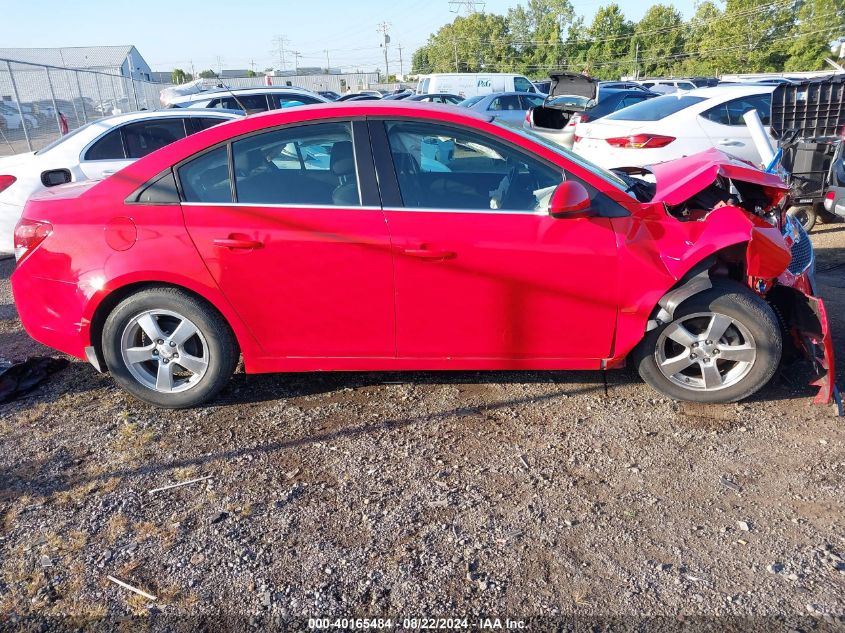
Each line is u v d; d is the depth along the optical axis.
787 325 3.73
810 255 3.96
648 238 3.31
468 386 3.88
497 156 3.38
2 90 16.28
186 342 3.54
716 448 3.20
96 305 3.41
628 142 7.38
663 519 2.70
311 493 2.91
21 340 4.75
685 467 3.05
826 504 2.77
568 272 3.30
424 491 2.91
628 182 3.74
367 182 3.34
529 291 3.33
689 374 3.70
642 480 2.96
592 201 3.33
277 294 3.36
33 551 2.57
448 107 3.56
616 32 73.81
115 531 2.68
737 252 3.41
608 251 3.29
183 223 3.32
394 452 3.22
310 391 3.85
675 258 3.29
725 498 2.83
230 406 3.70
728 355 3.47
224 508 2.81
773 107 7.59
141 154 6.56
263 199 3.36
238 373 4.10
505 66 87.12
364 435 3.37
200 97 12.18
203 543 2.60
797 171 7.21
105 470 3.10
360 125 3.38
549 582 2.38
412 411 3.61
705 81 23.52
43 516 2.78
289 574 2.44
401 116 3.38
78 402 3.78
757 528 2.64
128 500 2.87
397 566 2.47
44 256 3.43
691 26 68.44
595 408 3.61
